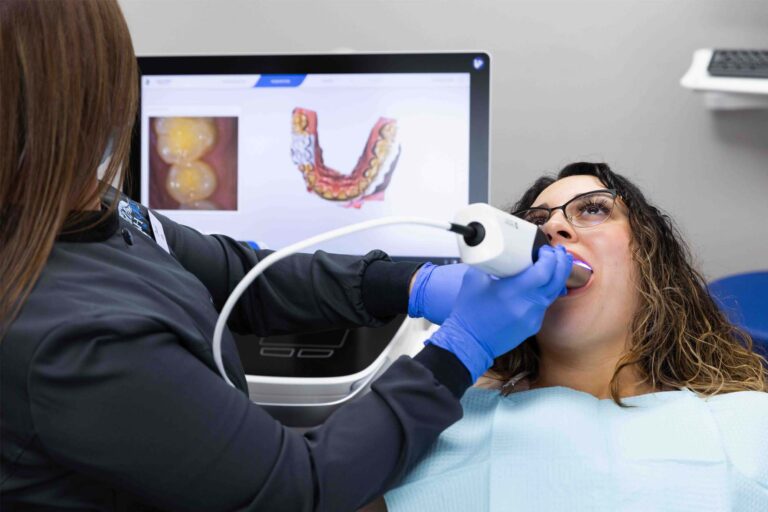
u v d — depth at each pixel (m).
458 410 0.65
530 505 0.68
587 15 1.32
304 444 0.58
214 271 0.88
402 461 0.62
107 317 0.52
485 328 0.66
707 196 1.33
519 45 1.34
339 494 0.58
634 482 0.67
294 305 0.89
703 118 1.31
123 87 0.57
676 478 0.67
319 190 1.18
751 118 1.28
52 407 0.50
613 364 0.83
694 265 1.20
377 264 0.88
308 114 1.17
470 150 1.15
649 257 0.83
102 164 0.63
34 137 0.51
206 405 0.53
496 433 0.74
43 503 0.55
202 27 1.41
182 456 0.52
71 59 0.52
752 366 0.87
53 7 0.51
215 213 1.20
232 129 1.18
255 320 0.90
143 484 0.53
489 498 0.69
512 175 1.38
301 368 0.95
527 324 0.67
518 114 1.36
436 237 1.17
